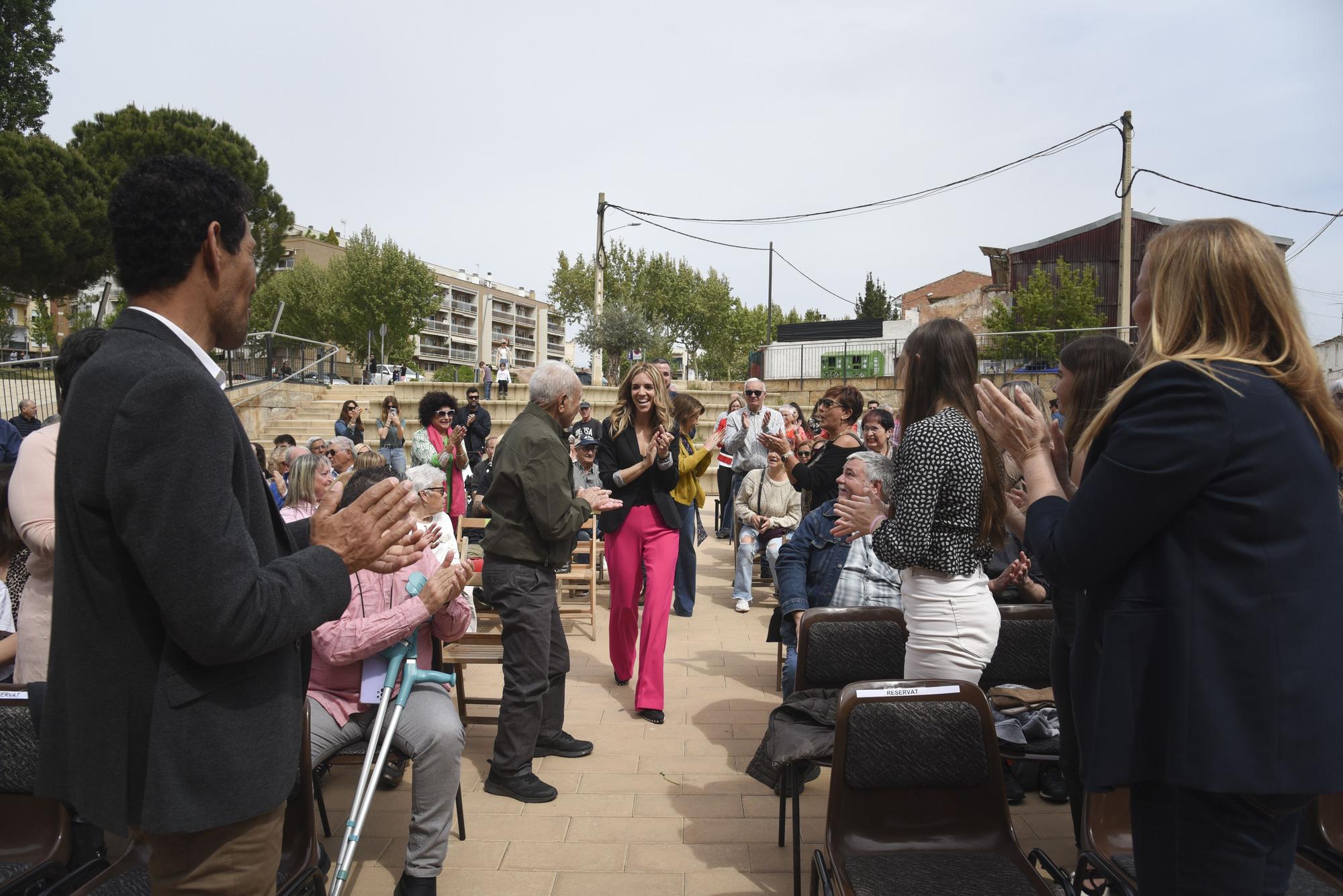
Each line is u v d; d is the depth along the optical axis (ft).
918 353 9.31
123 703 4.76
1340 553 4.69
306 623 5.08
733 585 27.71
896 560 8.80
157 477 4.47
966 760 8.06
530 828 11.14
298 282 149.79
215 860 5.04
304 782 8.00
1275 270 4.98
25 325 110.73
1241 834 4.69
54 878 7.80
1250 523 4.58
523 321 402.31
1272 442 4.61
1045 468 6.07
